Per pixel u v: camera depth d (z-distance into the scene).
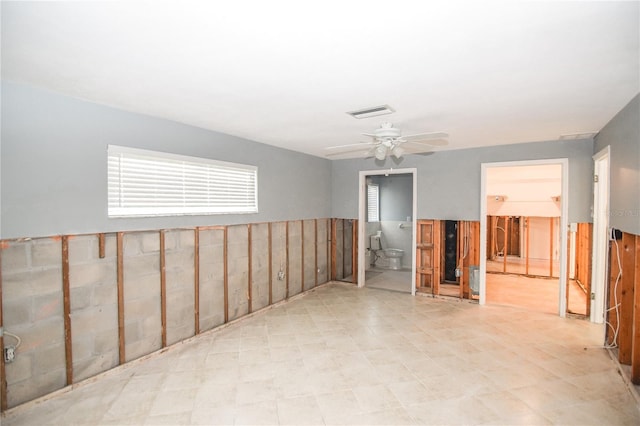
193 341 3.76
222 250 4.17
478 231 5.20
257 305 4.74
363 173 6.21
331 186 6.54
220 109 3.11
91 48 1.90
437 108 3.05
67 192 2.72
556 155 4.57
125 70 2.22
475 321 4.43
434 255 5.55
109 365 3.02
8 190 2.41
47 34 1.73
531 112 3.17
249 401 2.62
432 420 2.39
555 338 3.85
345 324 4.32
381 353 3.47
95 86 2.51
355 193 6.31
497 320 4.46
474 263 5.26
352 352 3.49
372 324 4.32
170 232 3.54
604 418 2.41
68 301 2.73
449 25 1.64
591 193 4.40
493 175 7.77
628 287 3.10
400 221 8.21
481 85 2.47
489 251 8.83
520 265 8.18
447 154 5.38
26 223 2.50
